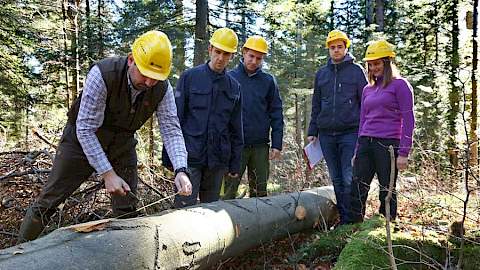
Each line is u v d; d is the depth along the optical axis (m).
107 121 2.93
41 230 3.23
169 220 2.61
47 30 10.02
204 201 4.11
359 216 4.15
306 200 4.25
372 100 4.04
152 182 4.59
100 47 11.22
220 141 3.97
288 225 3.87
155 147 9.95
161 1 11.79
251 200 3.63
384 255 2.90
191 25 11.84
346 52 4.59
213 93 3.92
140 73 2.67
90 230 2.24
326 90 4.62
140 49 2.65
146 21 11.78
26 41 8.80
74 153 3.03
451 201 4.48
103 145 3.02
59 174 3.08
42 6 10.23
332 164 4.59
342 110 4.48
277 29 11.90
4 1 8.34
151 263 2.32
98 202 4.18
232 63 11.70
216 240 2.87
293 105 17.34
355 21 19.34
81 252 2.07
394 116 3.96
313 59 16.14
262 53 4.55
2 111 9.07
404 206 4.60
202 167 3.97
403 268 2.93
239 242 3.22
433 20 13.45
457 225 3.30
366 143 4.08
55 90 10.49
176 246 2.49
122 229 2.32
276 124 4.76
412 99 3.90
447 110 9.54
